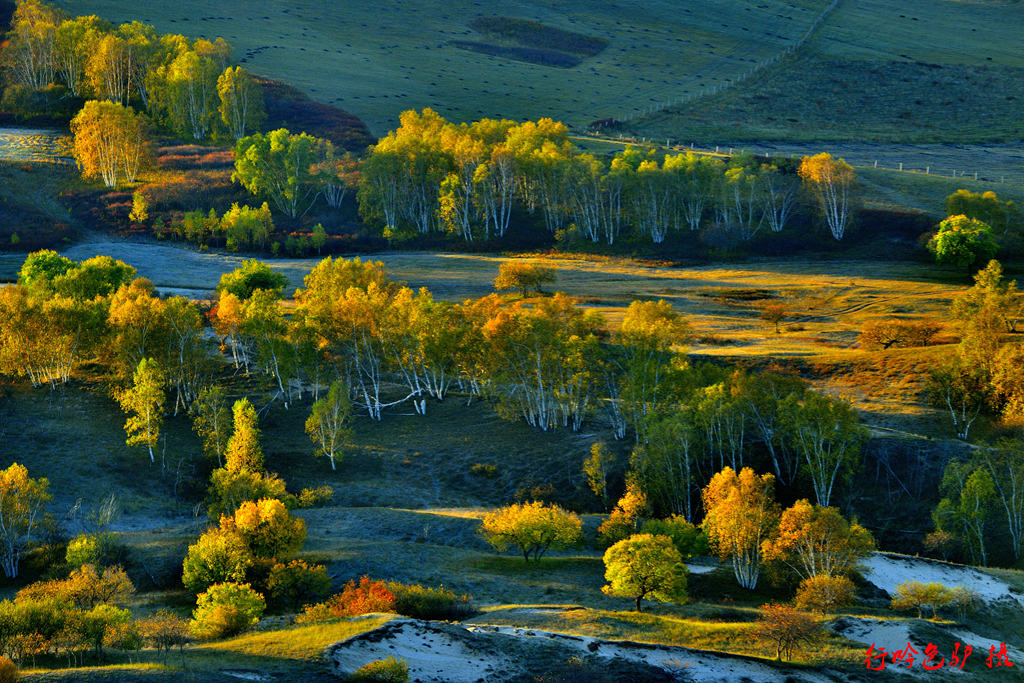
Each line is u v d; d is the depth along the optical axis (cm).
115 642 4866
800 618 5172
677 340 11006
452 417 10975
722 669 4759
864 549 6906
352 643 4644
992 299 11375
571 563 7362
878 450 9338
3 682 3834
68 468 9062
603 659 4778
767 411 9594
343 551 7150
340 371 11744
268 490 8312
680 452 9031
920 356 11150
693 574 7400
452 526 8100
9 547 7219
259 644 4747
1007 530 8350
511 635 5053
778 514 7500
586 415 10881
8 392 10650
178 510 8694
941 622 6019
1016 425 9369
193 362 11031
